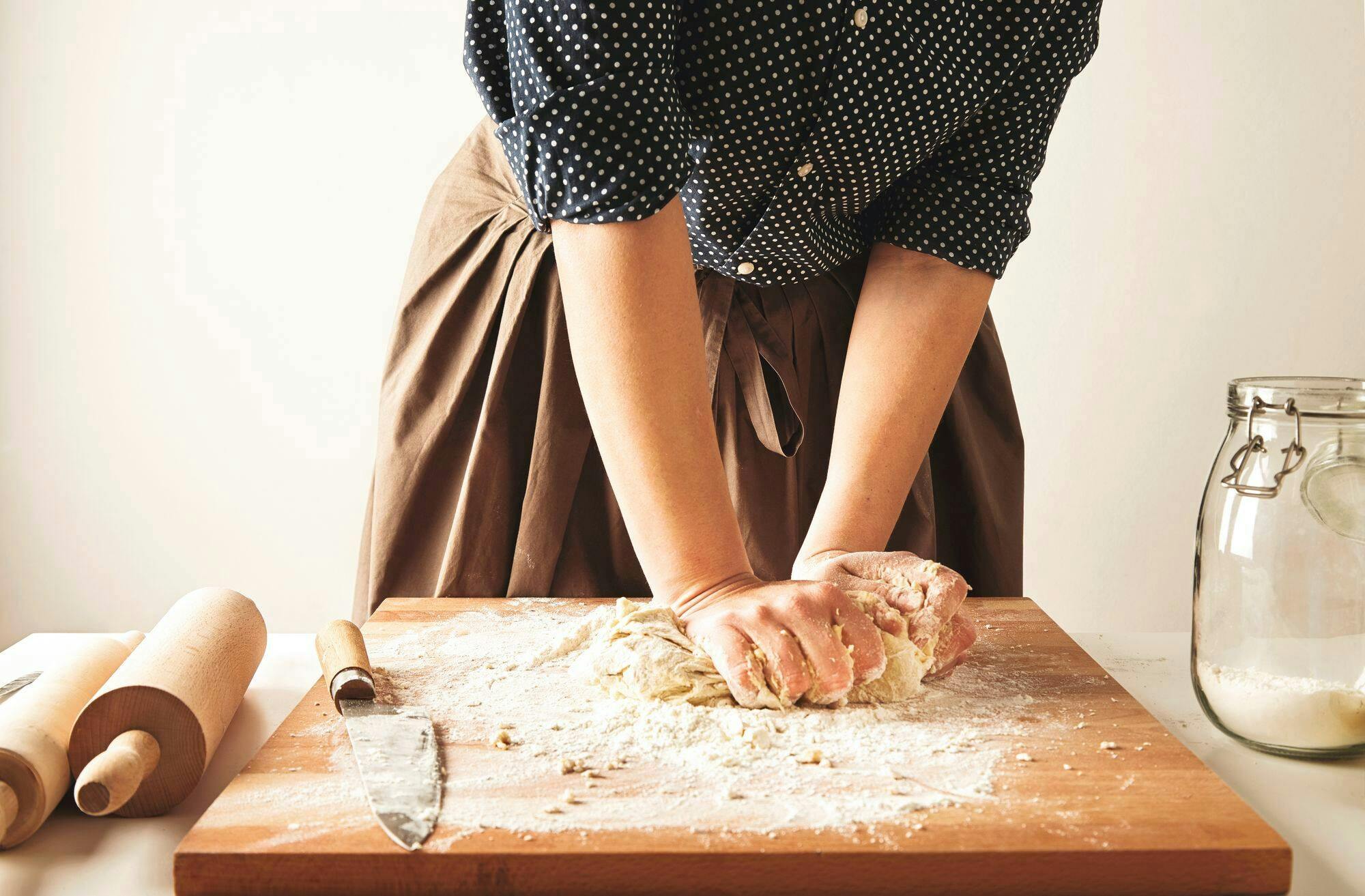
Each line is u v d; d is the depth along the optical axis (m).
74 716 0.61
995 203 0.90
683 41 0.80
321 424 2.34
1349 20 2.19
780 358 1.03
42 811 0.56
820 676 0.67
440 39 2.23
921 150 0.87
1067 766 0.60
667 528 0.70
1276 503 0.67
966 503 1.12
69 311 2.32
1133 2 2.20
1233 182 2.25
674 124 0.69
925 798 0.56
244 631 0.70
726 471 1.05
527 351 1.08
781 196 0.89
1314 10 2.19
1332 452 0.65
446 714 0.68
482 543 1.06
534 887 0.50
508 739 0.63
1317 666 0.67
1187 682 0.84
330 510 2.37
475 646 0.83
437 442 1.09
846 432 0.89
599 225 0.68
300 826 0.52
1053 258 2.28
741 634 0.67
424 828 0.51
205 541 2.39
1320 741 0.66
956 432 1.11
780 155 0.85
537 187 0.70
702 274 1.04
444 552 1.10
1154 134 2.24
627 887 0.50
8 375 2.33
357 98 2.25
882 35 0.80
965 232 0.90
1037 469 2.36
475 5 0.76
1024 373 2.32
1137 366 2.31
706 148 0.85
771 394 1.05
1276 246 2.26
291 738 0.64
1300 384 0.68
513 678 0.75
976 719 0.68
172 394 2.34
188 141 2.27
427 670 0.77
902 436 0.87
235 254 2.29
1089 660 0.80
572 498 1.05
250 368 2.33
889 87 0.82
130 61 2.24
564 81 0.69
